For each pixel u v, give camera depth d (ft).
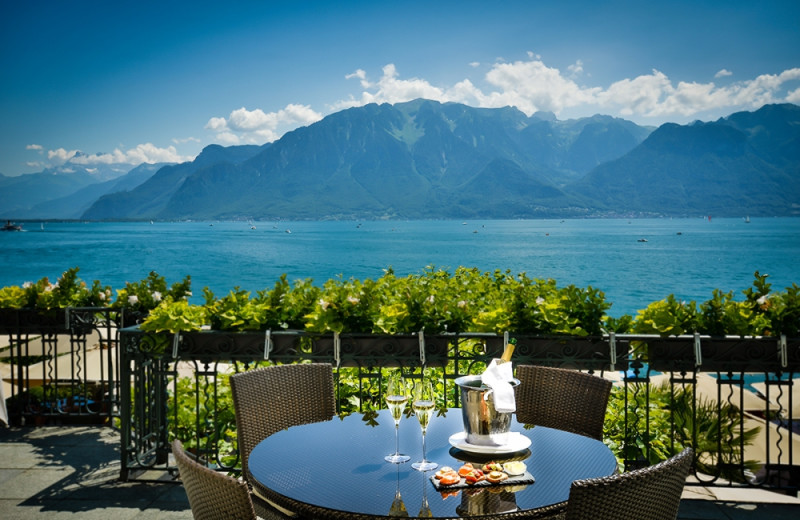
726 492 12.96
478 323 13.52
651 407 18.01
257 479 7.17
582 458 7.73
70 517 12.01
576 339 13.03
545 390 10.48
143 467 14.01
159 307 13.74
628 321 13.29
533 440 8.46
